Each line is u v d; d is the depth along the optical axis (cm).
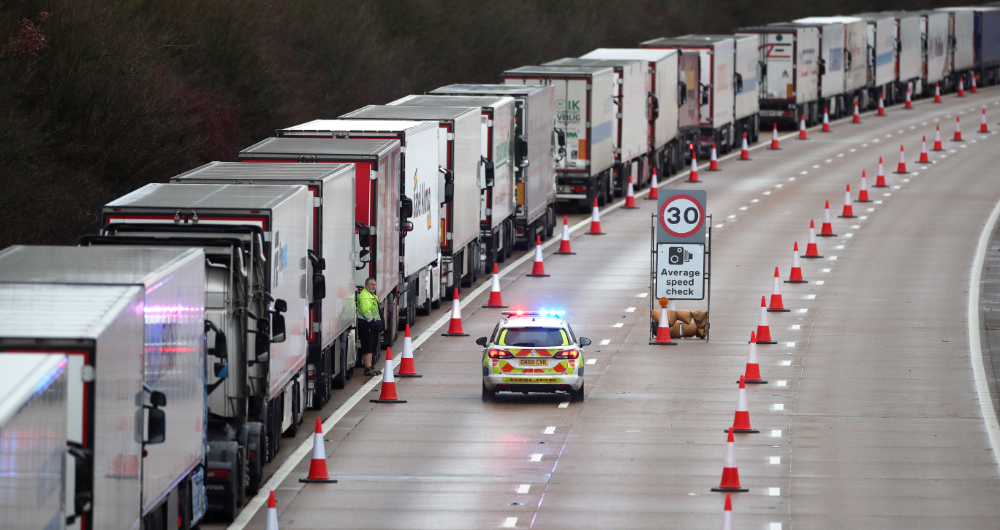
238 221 6869
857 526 6362
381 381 9625
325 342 8600
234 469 6375
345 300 9175
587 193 17250
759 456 7662
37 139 10544
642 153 19575
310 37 18075
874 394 9169
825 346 10712
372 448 7838
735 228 16488
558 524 6391
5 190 10069
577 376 8788
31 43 11538
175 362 5388
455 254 12469
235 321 6519
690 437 8081
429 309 11988
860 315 11881
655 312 10944
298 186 7862
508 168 14475
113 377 4494
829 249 15138
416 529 6316
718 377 9688
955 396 9112
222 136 14112
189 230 6762
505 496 6869
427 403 8981
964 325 11469
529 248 15475
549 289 13162
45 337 4262
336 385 9400
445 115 12206
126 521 4716
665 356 10412
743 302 12450
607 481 7150
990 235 15900
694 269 10812
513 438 8062
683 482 7131
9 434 3862
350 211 9175
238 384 6519
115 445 4534
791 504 6725
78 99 11938
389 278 10256
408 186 10688
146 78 12619
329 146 9812
